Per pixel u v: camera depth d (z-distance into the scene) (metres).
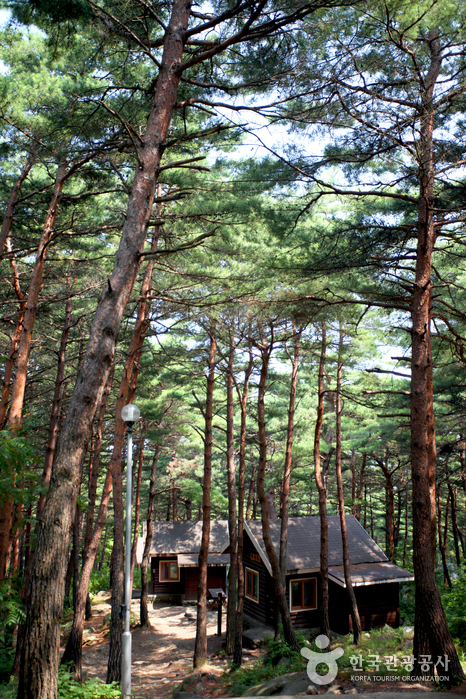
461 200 11.65
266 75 8.98
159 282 14.86
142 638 21.22
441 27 10.15
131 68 10.79
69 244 16.61
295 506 46.38
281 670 13.56
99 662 17.94
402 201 13.19
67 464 6.24
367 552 22.33
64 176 13.13
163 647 19.78
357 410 30.02
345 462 37.97
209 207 12.48
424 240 11.05
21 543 24.06
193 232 14.38
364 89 9.70
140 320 15.30
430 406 10.57
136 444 30.42
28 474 8.23
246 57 9.05
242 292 12.98
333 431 33.88
